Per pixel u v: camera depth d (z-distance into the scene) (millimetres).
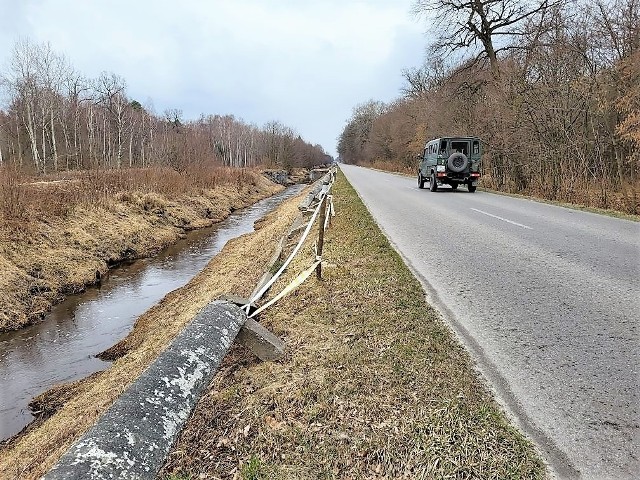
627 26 15258
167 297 10664
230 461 2904
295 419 3191
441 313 4809
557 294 5355
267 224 19797
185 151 31172
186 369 2510
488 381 3414
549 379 3430
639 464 2543
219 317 3514
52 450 4727
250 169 49594
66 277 11938
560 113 16750
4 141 42438
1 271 10648
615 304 4969
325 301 5355
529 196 17484
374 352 3941
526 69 19000
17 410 6285
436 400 3180
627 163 15711
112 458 1642
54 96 42188
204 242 17750
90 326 9398
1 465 4945
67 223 14648
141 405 2021
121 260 14648
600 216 11570
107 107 49219
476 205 14273
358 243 8094
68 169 34875
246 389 3691
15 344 8570
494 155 21828
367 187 23172
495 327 4418
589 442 2727
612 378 3422
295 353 4129
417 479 2543
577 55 16516
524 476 2473
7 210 12922
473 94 25109
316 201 12977
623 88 15328
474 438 2775
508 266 6652
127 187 20797
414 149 44281
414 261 7043
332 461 2760
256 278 7699
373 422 3035
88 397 5898
